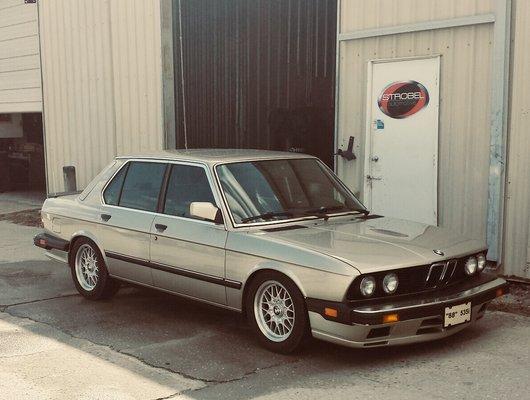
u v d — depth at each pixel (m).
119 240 6.36
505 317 6.01
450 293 4.95
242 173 5.79
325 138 9.30
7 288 7.49
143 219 6.12
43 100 14.11
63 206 7.15
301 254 4.83
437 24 7.56
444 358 4.96
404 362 4.89
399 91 8.03
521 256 7.06
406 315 4.61
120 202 6.51
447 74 7.58
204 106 11.00
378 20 8.16
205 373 4.75
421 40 7.78
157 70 11.45
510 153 7.08
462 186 7.55
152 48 11.49
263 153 6.28
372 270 4.59
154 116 11.63
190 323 6.02
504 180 7.13
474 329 5.67
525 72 6.90
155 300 6.86
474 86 7.36
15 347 5.39
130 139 12.16
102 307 6.62
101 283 6.68
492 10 7.12
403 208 8.11
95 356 5.15
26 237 11.14
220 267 5.39
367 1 8.25
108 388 4.49
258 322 5.19
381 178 8.30
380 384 4.47
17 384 4.57
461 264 5.19
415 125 7.92
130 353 5.21
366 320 4.49
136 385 4.54
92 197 6.85
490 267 7.28
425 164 7.86
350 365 4.85
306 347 5.16
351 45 8.48
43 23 13.79
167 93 11.41
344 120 8.66
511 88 7.02
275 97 9.91
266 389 4.43
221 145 10.80
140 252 6.12
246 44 10.25
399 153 8.10
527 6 6.83
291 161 6.16
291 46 9.59
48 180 14.30
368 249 4.88
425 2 7.70
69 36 13.16
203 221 5.59
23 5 14.66
